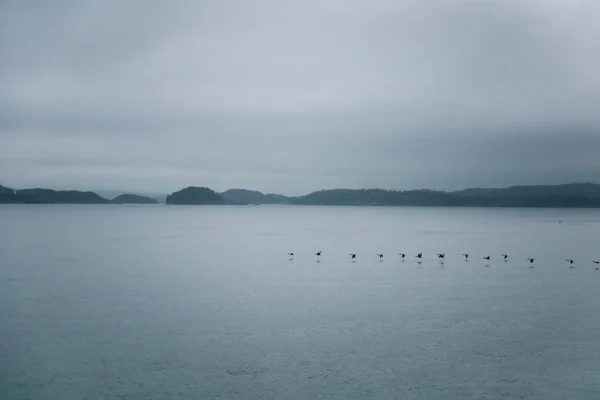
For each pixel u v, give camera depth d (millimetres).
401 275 71438
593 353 38031
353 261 87000
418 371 35000
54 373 34438
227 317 47375
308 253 100312
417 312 49312
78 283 63594
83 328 43688
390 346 39500
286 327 44250
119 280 66062
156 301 53562
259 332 42812
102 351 38281
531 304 52656
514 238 141000
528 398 31391
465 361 36625
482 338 41406
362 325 44875
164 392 31891
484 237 145000
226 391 32062
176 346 39406
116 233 151125
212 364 35969
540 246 116188
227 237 142125
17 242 118312
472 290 60125
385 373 34656
